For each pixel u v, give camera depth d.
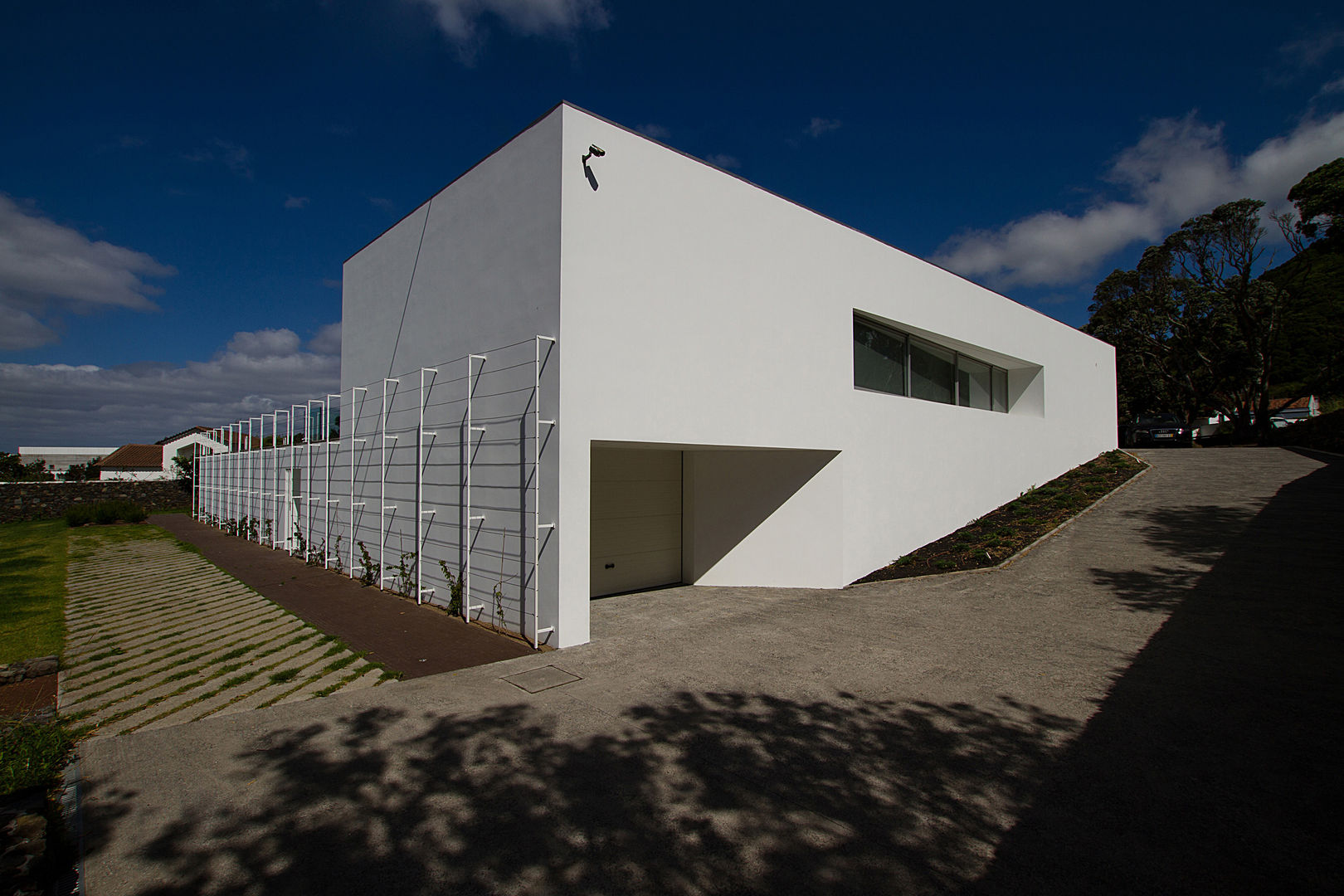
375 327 10.03
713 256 7.62
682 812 3.20
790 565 9.53
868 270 9.88
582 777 3.57
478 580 7.32
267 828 3.05
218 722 4.39
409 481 8.88
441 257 8.26
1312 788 3.38
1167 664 5.31
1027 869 2.73
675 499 10.42
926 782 3.51
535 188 6.53
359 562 10.22
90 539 16.17
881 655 5.86
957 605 7.63
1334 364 27.78
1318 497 11.20
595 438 6.40
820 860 2.80
